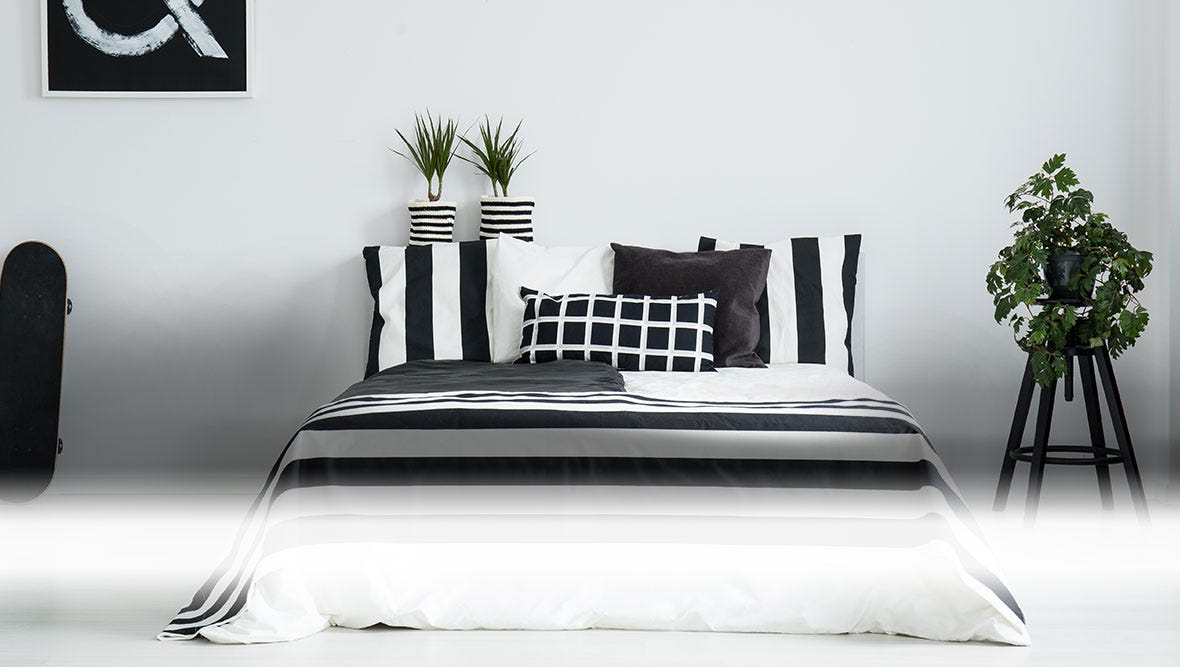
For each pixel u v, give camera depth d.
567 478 2.63
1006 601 2.51
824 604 2.60
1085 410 4.45
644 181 4.47
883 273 4.46
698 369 3.74
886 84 4.43
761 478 2.62
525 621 2.61
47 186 4.48
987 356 4.47
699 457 2.64
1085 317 4.04
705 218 4.47
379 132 4.48
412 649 2.53
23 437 4.39
